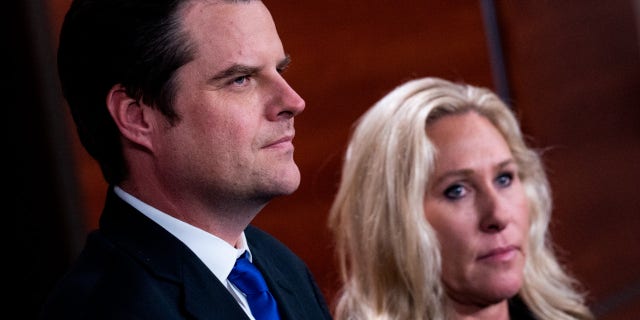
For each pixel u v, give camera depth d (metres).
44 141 4.12
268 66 2.59
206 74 2.53
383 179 3.97
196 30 2.53
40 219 4.08
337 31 5.90
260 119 2.56
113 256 2.56
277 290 2.97
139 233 2.61
